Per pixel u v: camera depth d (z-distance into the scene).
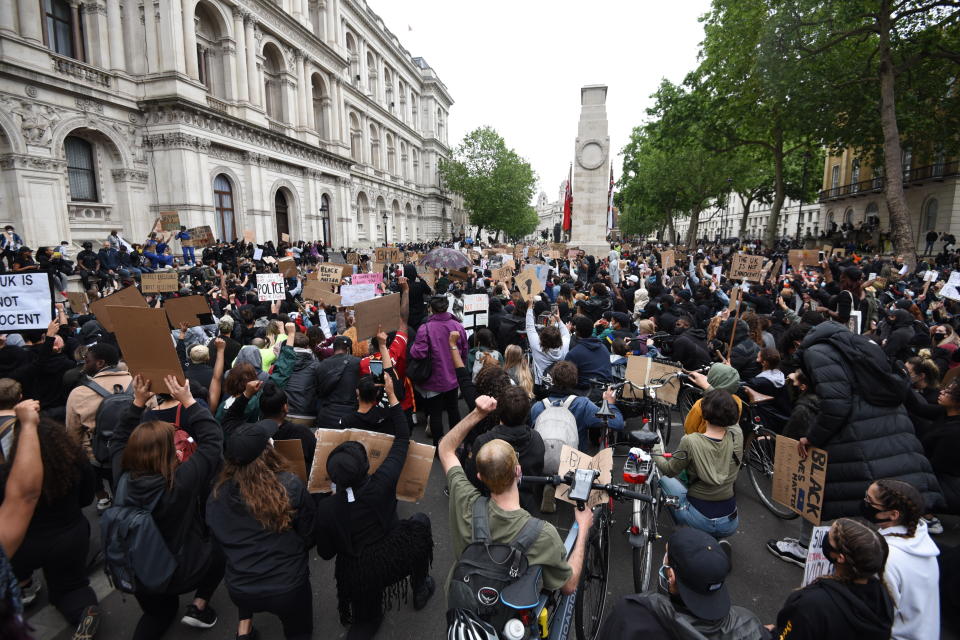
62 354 5.67
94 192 23.08
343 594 3.23
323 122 41.34
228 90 28.84
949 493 4.30
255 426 3.09
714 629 2.12
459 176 68.19
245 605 3.04
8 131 18.67
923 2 20.61
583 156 24.95
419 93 71.31
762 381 5.64
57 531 3.44
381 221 56.38
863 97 24.48
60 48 21.52
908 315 7.46
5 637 1.64
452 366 6.11
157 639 3.45
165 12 23.97
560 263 19.41
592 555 3.61
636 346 7.51
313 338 6.67
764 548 4.75
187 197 24.80
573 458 3.66
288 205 35.31
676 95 31.67
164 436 3.13
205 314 7.62
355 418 3.56
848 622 2.25
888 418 3.86
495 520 2.35
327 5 41.12
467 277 11.80
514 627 2.16
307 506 3.22
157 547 3.03
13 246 15.26
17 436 2.78
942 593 3.43
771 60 23.14
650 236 102.25
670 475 3.98
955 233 31.11
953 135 27.64
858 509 3.80
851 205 43.97
